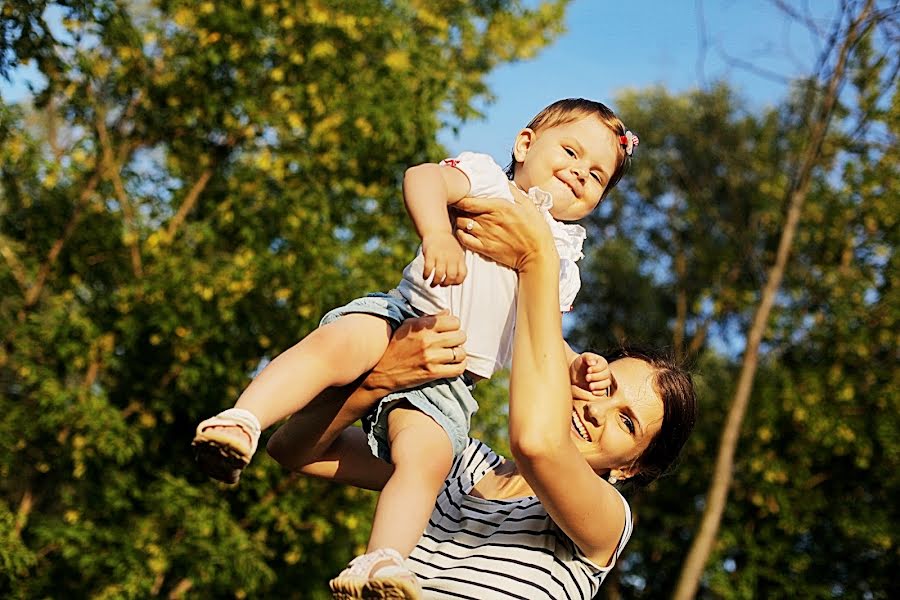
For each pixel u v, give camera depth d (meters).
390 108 9.74
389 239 10.30
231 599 10.11
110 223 9.44
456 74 10.94
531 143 2.67
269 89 9.77
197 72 9.47
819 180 13.77
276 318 9.66
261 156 9.34
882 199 13.38
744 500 13.56
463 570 2.36
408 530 2.10
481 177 2.27
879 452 13.22
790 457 13.41
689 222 15.58
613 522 2.37
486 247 2.29
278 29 9.73
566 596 2.38
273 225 9.70
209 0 9.38
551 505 2.26
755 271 13.43
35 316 9.03
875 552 13.53
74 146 9.30
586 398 2.63
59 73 8.55
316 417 2.42
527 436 2.13
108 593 8.62
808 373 13.28
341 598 1.93
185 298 9.10
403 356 2.29
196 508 9.05
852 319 13.41
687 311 15.86
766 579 13.60
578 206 2.60
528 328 2.21
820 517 13.54
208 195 9.97
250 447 2.01
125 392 9.63
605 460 2.64
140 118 9.66
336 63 9.88
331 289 9.36
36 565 9.21
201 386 9.41
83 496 9.52
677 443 2.73
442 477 2.24
